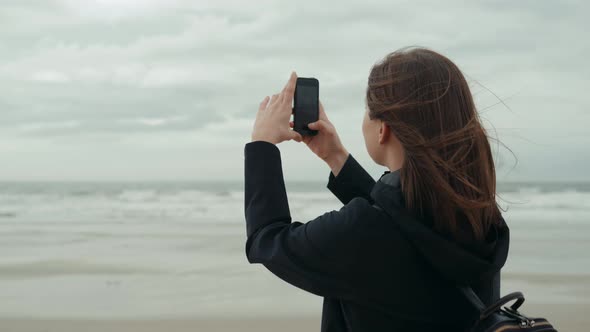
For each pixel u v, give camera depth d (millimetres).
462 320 1125
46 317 6055
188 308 6504
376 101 1196
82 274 8641
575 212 24703
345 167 1575
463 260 1071
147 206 30406
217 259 10109
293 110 1524
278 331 5641
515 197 40031
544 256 10508
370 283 1115
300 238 1138
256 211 1211
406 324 1135
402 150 1208
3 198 39156
